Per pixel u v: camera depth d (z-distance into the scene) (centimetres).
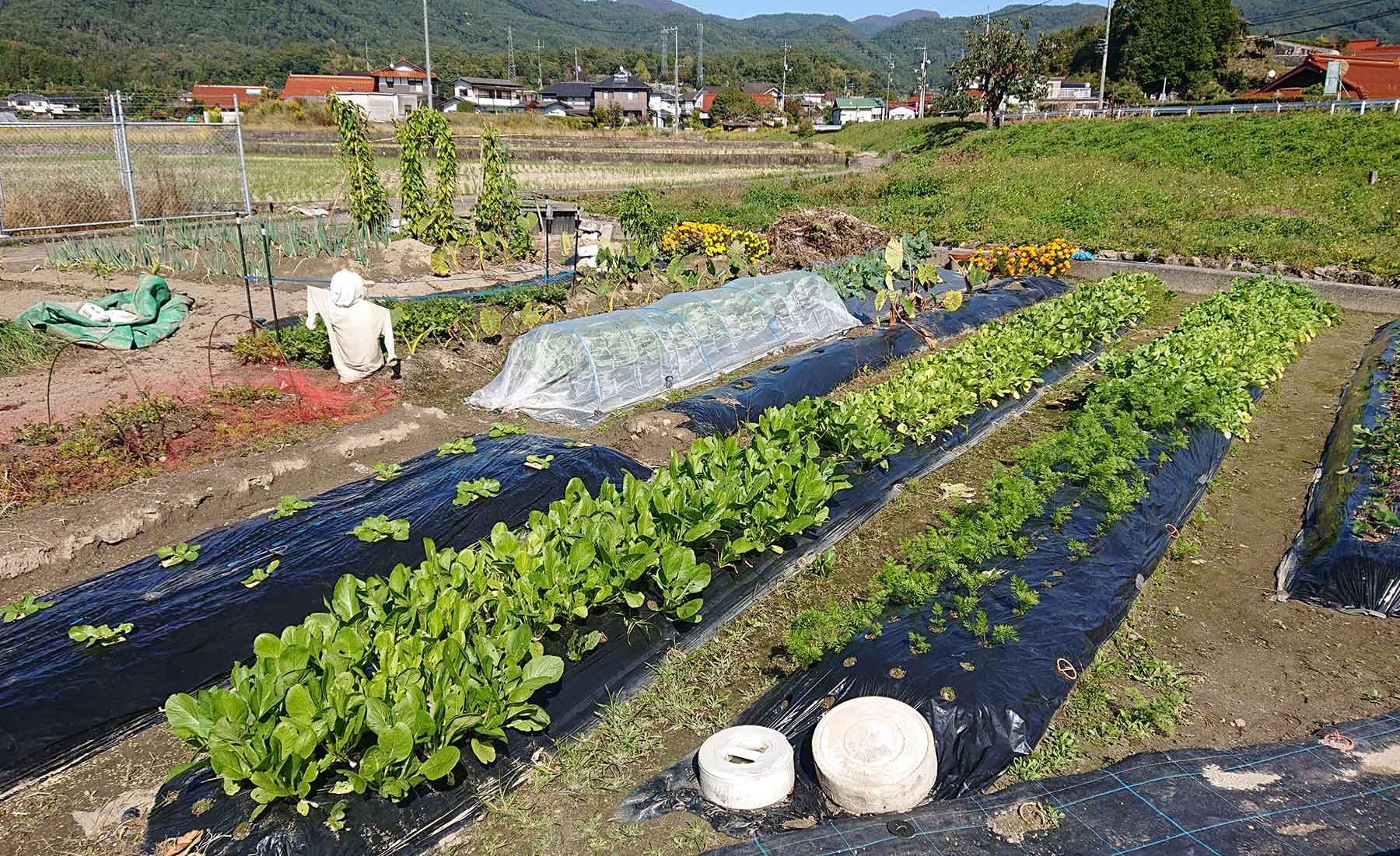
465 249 2020
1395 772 466
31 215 2156
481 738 502
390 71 8444
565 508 662
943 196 3008
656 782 495
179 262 1777
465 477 809
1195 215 2439
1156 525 756
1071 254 2070
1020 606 602
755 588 688
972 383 1055
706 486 693
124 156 2297
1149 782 459
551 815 478
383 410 1059
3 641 578
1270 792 450
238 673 467
